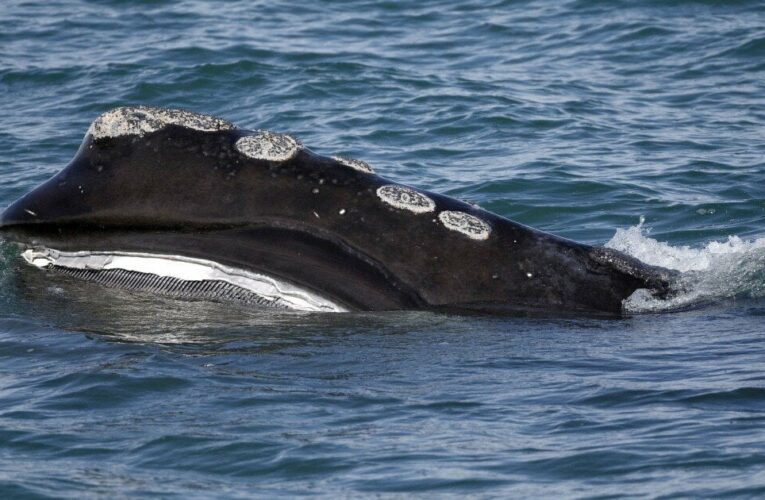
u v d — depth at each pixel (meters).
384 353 35.59
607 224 54.25
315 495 28.39
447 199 38.50
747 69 81.62
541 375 34.03
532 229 38.69
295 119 71.75
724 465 28.56
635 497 27.48
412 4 98.56
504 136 68.38
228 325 37.16
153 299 37.62
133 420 32.41
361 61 82.81
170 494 28.55
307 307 37.12
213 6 96.75
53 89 77.12
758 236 51.66
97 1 97.94
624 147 66.06
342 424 31.81
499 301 37.34
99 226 37.47
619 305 38.09
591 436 30.52
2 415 32.84
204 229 37.12
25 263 39.00
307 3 98.25
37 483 29.14
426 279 37.22
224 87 77.50
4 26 91.12
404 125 70.31
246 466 29.97
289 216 37.12
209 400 33.28
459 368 34.62
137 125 37.66
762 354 34.59
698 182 59.56
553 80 80.12
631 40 88.44
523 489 28.23
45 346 36.72
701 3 94.94
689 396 32.25
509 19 94.31
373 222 37.38
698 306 38.66
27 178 59.44
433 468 29.41
